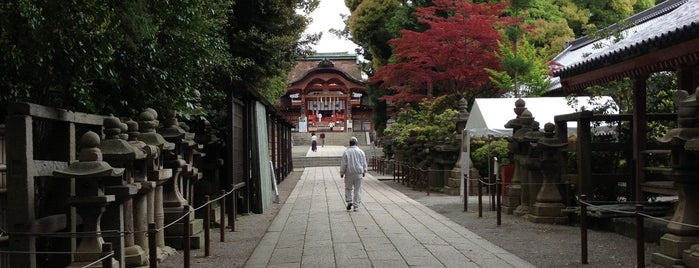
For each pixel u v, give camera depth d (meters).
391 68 24.84
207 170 11.43
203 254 7.89
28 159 4.81
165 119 8.50
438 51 23.56
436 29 22.69
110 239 5.51
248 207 12.65
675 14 9.85
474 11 22.91
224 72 11.53
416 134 21.31
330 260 7.30
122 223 5.72
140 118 7.30
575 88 11.53
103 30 5.95
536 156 11.26
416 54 23.86
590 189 10.04
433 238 9.09
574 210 10.37
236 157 11.88
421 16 27.08
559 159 10.84
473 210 13.30
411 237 9.19
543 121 14.19
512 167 13.71
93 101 7.33
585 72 10.59
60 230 5.64
